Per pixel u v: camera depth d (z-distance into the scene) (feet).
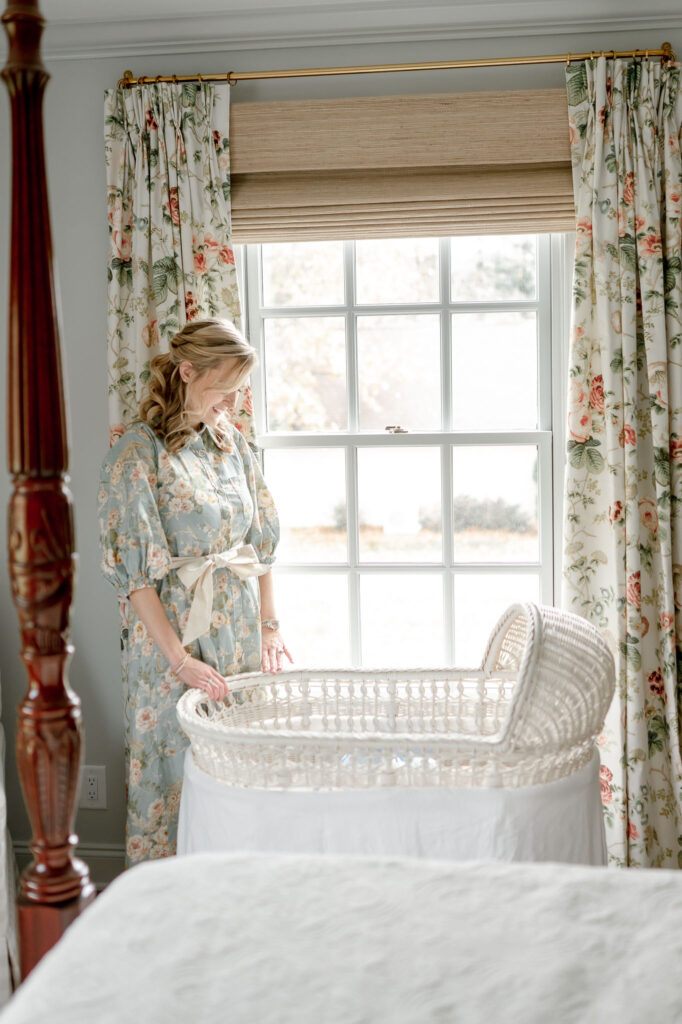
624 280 8.84
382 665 10.15
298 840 6.82
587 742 7.25
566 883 4.23
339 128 9.17
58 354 4.65
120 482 7.93
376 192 9.26
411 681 8.52
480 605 10.03
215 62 9.46
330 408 10.10
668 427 8.90
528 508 9.93
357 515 10.05
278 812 6.83
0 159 9.80
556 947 3.68
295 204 9.33
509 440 9.82
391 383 10.03
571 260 9.48
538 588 9.93
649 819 9.12
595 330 9.05
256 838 6.85
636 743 8.87
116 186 9.29
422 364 9.97
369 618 10.14
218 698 7.93
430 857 6.75
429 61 9.27
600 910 3.99
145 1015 3.26
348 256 9.93
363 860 4.48
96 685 10.01
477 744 6.72
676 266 8.86
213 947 3.69
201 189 9.27
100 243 9.68
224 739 6.93
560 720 6.81
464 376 9.94
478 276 9.86
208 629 8.11
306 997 3.37
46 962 3.67
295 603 10.19
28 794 4.82
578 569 9.14
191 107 9.15
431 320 9.92
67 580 4.74
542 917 3.92
